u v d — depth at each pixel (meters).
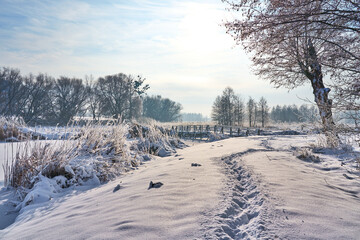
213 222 2.59
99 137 8.08
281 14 4.89
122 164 7.54
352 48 5.77
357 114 5.42
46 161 6.14
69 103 58.12
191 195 3.49
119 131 8.68
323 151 8.25
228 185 4.00
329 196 3.60
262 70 13.50
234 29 5.15
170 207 3.08
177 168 5.53
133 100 69.88
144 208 3.12
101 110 62.19
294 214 2.82
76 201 4.44
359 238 2.30
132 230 2.53
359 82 5.21
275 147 9.48
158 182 4.19
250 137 16.11
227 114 67.94
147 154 9.75
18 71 53.22
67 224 3.07
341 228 2.51
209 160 6.43
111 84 66.50
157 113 118.25
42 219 3.64
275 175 4.60
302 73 12.62
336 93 5.40
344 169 5.71
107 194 4.40
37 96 54.03
